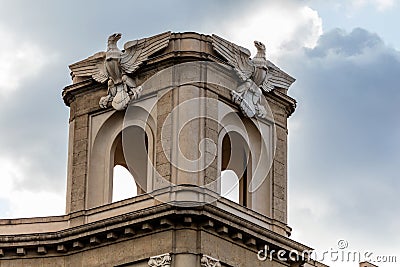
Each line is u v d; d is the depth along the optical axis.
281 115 120.44
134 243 111.75
